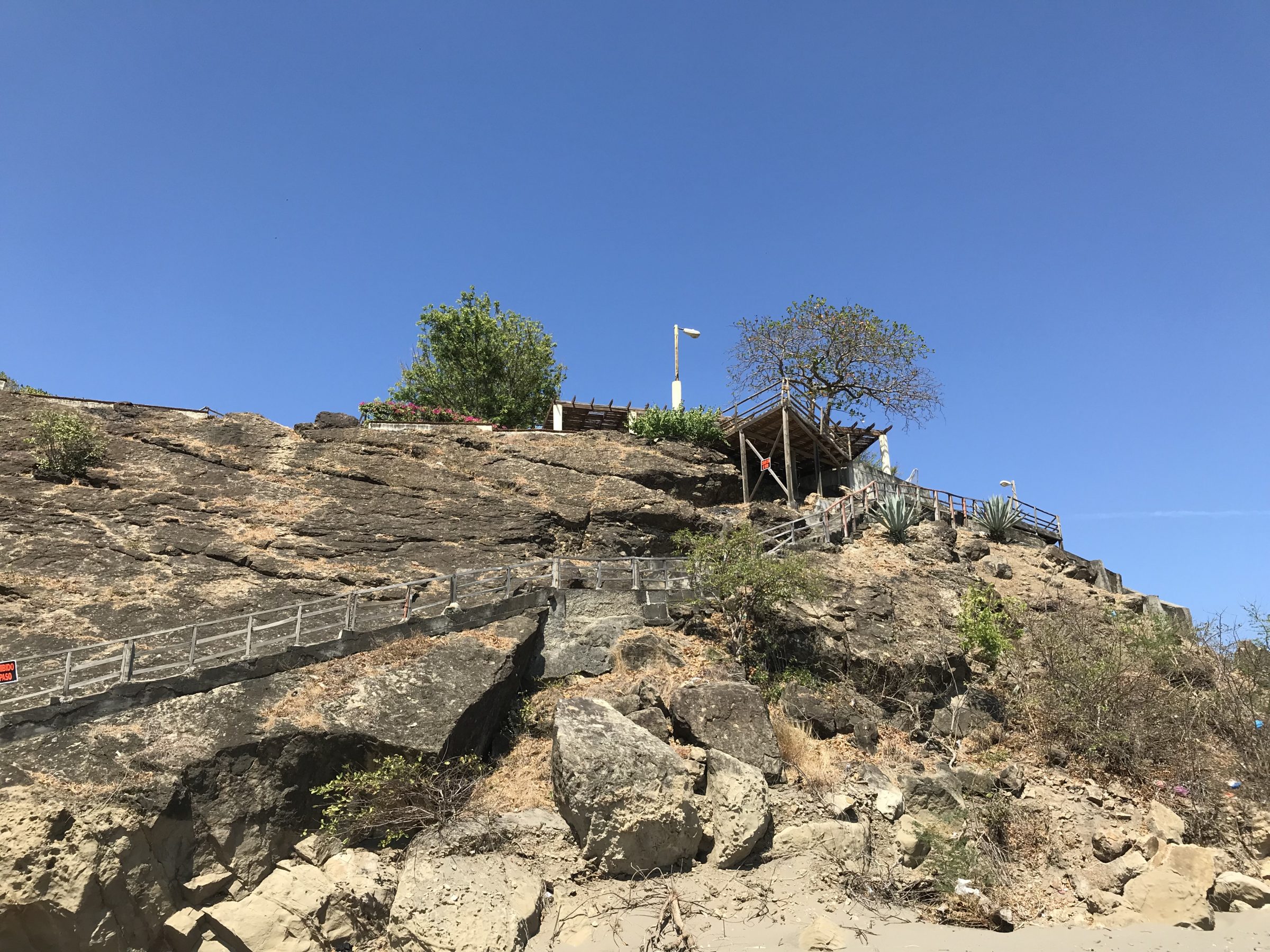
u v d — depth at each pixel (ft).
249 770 38.78
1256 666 62.90
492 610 52.21
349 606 49.44
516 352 139.64
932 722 55.16
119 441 75.56
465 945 33.96
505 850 39.42
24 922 32.04
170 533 64.75
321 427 84.43
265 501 71.51
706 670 51.85
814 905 39.42
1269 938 39.04
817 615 59.41
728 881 40.09
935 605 64.08
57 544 60.90
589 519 76.74
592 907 37.60
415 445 82.69
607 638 54.03
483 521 73.51
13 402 76.84
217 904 36.22
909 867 43.16
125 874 34.24
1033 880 44.11
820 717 51.60
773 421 94.38
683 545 74.79
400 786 40.45
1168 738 53.01
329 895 36.73
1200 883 41.50
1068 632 63.98
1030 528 99.45
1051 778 50.83
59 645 49.98
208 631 53.98
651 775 41.34
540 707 48.85
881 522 78.79
